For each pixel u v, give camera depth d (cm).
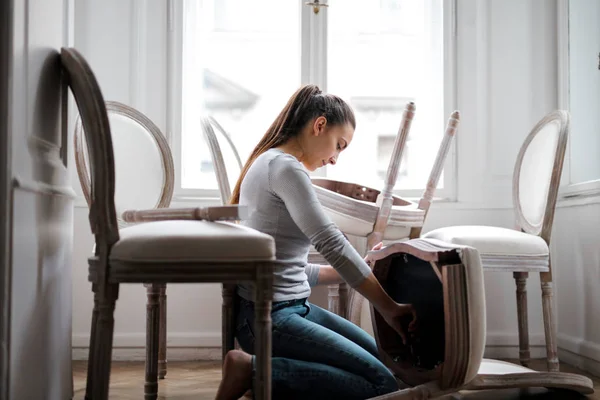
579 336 282
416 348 199
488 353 310
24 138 143
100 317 138
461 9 323
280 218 177
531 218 273
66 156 189
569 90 311
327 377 171
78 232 298
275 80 334
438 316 183
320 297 305
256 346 138
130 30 310
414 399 167
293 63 334
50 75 168
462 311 163
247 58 334
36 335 153
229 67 333
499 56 321
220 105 333
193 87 330
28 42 145
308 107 190
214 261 137
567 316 296
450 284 162
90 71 140
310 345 175
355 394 173
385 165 337
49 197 165
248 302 185
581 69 296
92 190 146
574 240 288
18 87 138
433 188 256
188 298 305
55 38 176
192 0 329
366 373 174
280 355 180
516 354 310
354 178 337
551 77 320
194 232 138
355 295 253
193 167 330
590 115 286
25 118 143
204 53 332
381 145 338
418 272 193
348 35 337
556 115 269
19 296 138
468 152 320
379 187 318
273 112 334
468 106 321
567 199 296
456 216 317
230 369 163
